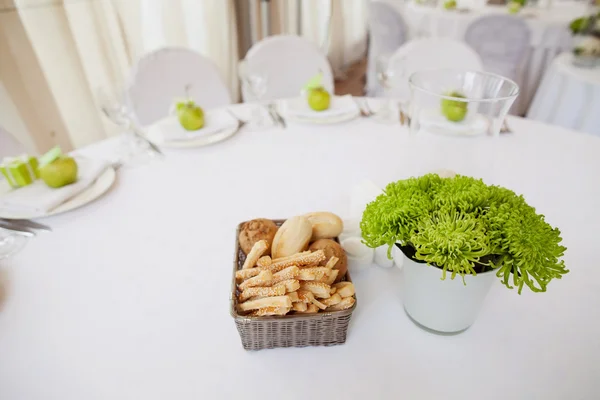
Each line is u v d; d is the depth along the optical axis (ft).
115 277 1.93
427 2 8.86
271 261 1.58
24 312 1.74
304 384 1.45
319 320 1.45
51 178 2.42
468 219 1.28
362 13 13.87
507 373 1.47
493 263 1.32
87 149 3.20
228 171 2.85
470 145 2.27
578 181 2.62
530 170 2.74
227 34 7.84
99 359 1.54
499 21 6.59
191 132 3.26
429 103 2.26
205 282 1.90
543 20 6.97
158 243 2.16
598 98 4.93
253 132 3.45
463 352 1.55
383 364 1.51
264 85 3.80
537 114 5.83
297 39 4.99
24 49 4.65
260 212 2.39
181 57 4.44
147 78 4.26
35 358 1.54
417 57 4.69
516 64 6.88
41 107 5.00
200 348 1.59
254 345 1.55
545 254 1.25
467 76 2.44
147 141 3.24
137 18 6.16
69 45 5.19
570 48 6.73
